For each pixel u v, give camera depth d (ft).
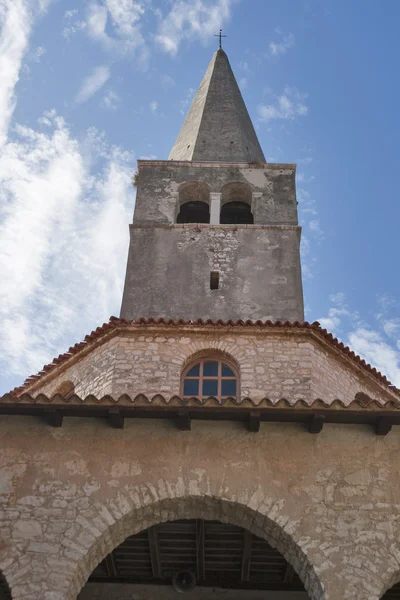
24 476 43.16
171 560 54.08
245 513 42.91
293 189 72.38
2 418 45.19
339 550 40.70
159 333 56.03
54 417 43.88
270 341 55.62
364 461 44.11
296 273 64.80
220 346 55.26
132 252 66.13
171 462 43.73
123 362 54.54
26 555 40.14
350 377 58.34
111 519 41.60
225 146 79.10
